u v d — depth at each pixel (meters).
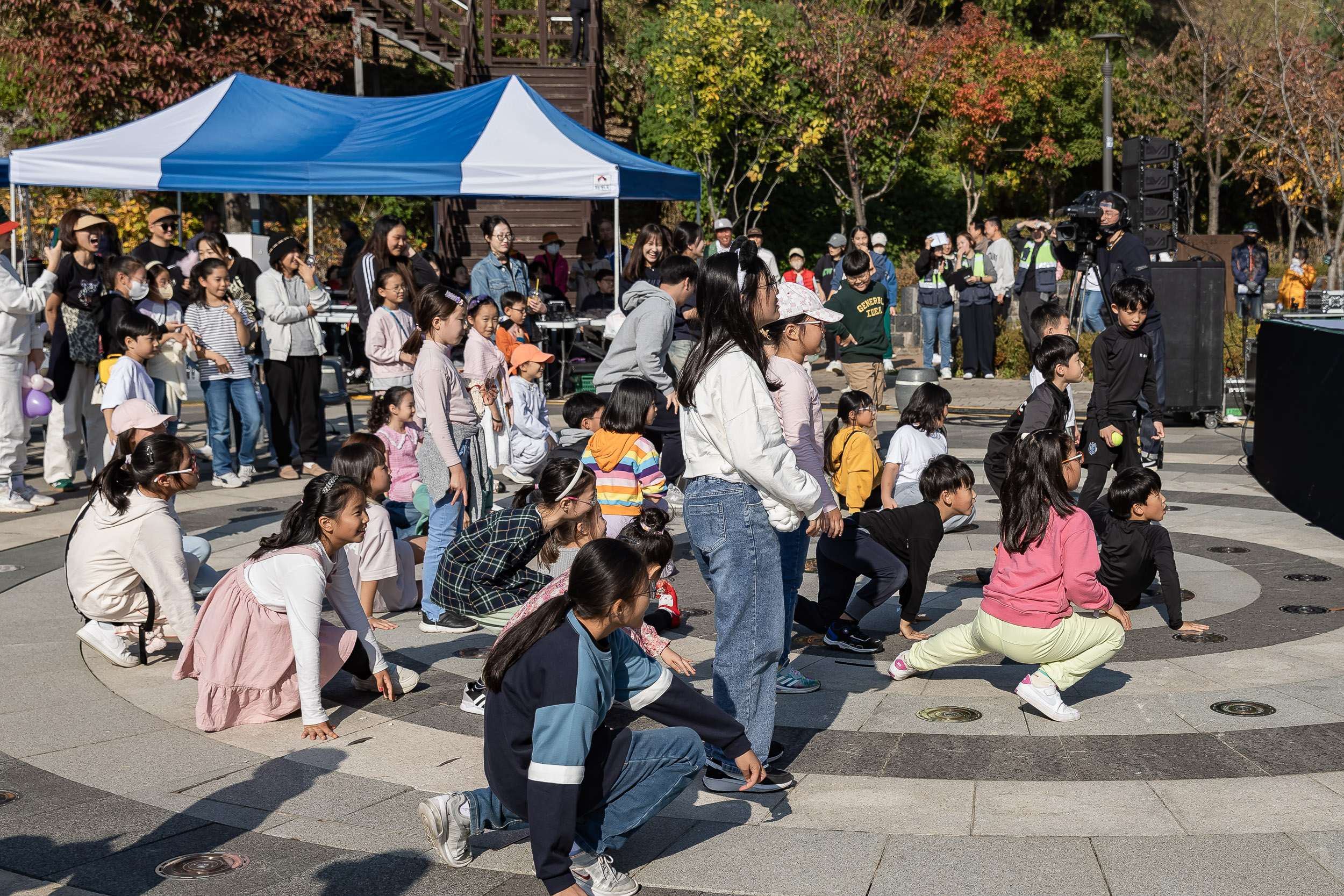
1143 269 10.52
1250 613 6.15
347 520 4.70
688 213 26.47
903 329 20.88
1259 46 27.81
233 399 9.95
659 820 3.84
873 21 25.08
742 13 23.83
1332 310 11.88
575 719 3.09
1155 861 3.44
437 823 3.44
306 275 10.23
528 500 5.17
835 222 27.72
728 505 3.97
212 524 8.44
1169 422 12.88
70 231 9.05
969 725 4.68
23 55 20.03
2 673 5.39
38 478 10.34
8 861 3.54
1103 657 4.59
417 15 22.77
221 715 4.68
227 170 11.43
